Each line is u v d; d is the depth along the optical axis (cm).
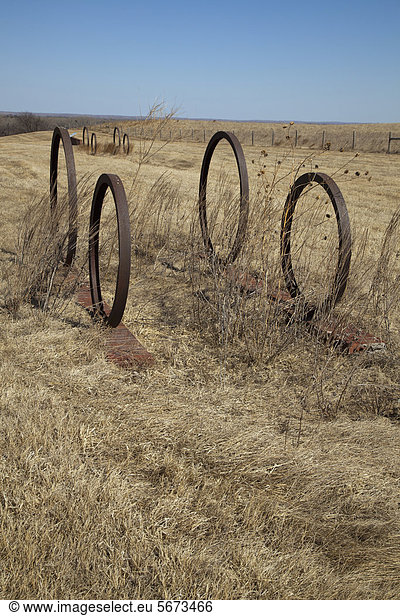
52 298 597
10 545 249
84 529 262
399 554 261
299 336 507
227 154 2897
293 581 242
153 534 265
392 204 1436
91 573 239
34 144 3362
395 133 4494
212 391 415
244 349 488
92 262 598
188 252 736
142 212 874
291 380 445
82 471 306
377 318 573
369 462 333
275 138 4791
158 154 2638
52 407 371
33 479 297
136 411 376
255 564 248
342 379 448
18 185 1368
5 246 808
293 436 359
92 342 481
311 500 295
